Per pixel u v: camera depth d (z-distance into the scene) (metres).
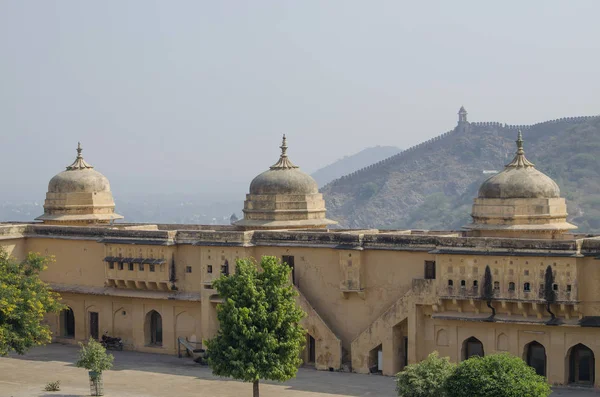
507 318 45.78
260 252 53.19
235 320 41.94
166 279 55.47
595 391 44.34
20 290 49.53
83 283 59.69
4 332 47.28
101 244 58.75
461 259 46.69
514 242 45.44
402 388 39.91
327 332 50.69
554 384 45.28
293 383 47.56
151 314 57.81
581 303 44.25
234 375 41.88
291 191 57.75
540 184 50.06
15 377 49.62
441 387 39.22
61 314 61.25
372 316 50.16
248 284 42.47
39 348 58.75
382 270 49.75
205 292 54.00
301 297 51.34
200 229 60.53
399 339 49.22
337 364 50.50
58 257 60.72
